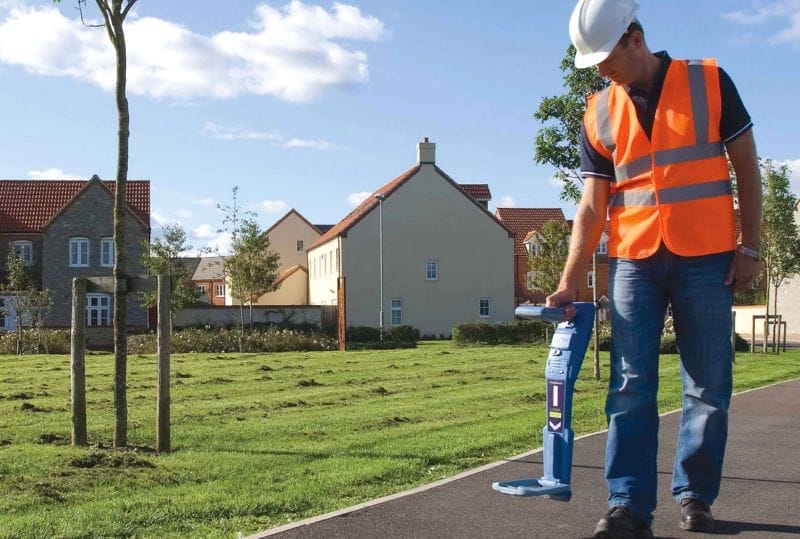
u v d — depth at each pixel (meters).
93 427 10.30
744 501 5.79
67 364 24.17
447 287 61.16
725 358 4.73
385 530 5.17
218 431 9.95
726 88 4.64
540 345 38.97
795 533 4.89
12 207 58.91
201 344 36.59
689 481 4.93
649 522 4.65
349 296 59.66
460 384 16.92
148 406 12.86
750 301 59.75
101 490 6.55
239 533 5.27
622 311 4.75
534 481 4.66
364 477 6.95
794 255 30.17
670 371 19.33
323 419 11.09
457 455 8.12
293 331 45.03
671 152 4.62
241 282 45.75
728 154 4.71
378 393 14.99
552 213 76.38
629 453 4.68
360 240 60.06
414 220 60.84
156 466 7.54
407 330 46.12
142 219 58.16
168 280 8.57
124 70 8.70
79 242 56.81
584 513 5.54
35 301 39.50
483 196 71.12
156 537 5.21
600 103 4.87
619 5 4.53
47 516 5.66
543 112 17.61
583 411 11.73
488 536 5.02
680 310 4.73
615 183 4.89
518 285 71.81
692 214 4.60
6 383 17.50
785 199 30.20
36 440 9.24
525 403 13.08
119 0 8.59
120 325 8.78
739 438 8.95
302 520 5.49
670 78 4.64
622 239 4.77
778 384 16.23
